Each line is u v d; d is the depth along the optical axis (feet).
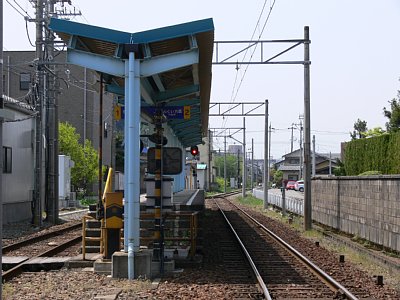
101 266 36.42
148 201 41.52
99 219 40.09
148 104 45.60
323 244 57.41
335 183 69.21
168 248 44.80
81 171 133.69
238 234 68.39
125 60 35.12
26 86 149.69
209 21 34.60
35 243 55.93
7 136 75.87
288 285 33.63
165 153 38.01
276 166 434.30
